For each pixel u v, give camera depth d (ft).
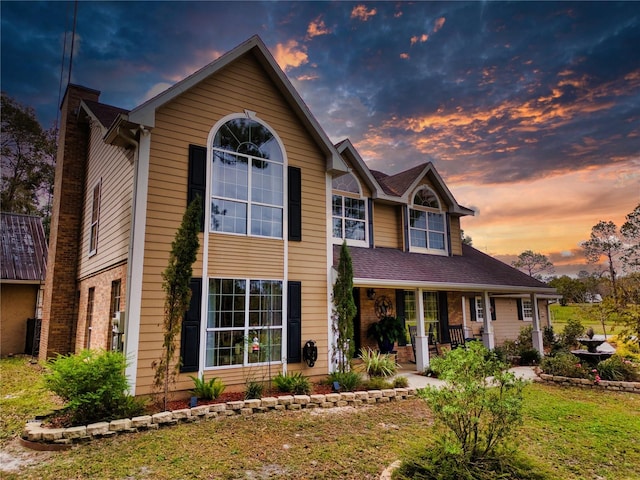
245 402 23.84
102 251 33.35
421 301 39.11
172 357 25.39
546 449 18.67
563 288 111.55
